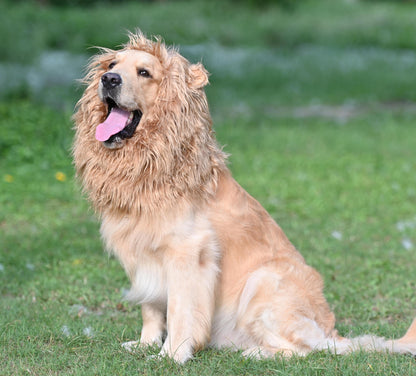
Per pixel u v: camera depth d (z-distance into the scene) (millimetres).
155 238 7367
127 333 8391
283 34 48500
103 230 7867
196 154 7469
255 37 47469
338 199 15688
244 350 7711
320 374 6934
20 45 34844
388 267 11250
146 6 54969
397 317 9297
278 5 57438
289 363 7199
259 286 7652
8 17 42531
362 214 14500
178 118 7375
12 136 18281
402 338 7488
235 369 7105
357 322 9156
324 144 21953
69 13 48219
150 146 7355
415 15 60469
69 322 8617
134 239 7527
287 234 13102
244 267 7828
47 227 13391
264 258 7934
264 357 7387
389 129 24734
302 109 29422
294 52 44344
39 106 22438
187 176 7395
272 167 18531
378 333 8508
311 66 39500
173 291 7328
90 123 7770
